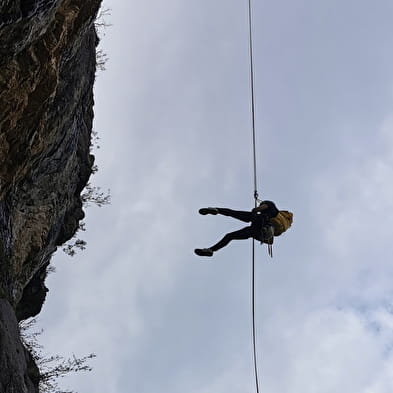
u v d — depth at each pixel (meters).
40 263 18.05
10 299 14.33
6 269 14.20
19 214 15.52
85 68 16.70
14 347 11.90
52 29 12.59
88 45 16.77
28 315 20.09
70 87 15.52
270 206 12.60
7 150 12.93
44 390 21.00
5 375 11.12
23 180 15.27
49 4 11.20
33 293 19.61
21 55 11.81
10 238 14.88
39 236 16.41
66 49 14.10
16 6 10.24
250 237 12.62
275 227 12.61
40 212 16.53
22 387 11.74
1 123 12.12
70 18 13.02
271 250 12.55
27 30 11.12
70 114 15.91
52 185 16.94
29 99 12.76
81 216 20.58
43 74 12.63
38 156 15.06
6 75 11.48
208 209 12.38
